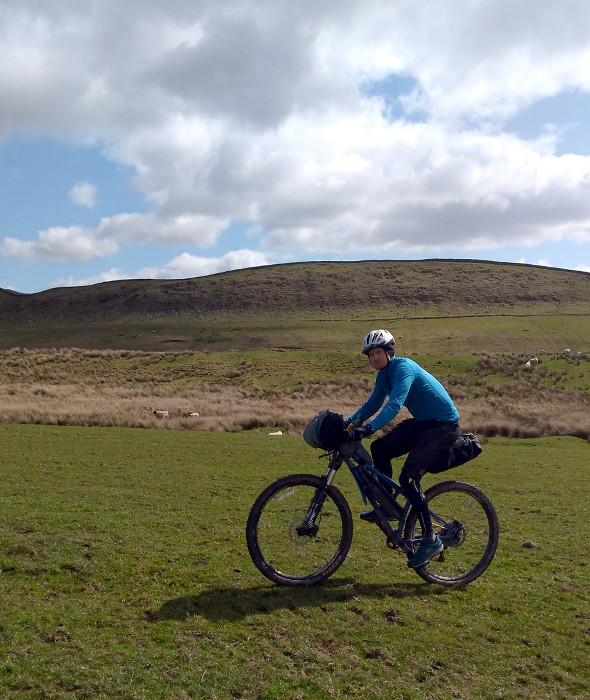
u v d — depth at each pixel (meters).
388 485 5.38
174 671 3.64
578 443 19.59
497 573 5.65
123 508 7.65
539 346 61.47
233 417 24.88
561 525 7.57
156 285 144.50
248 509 7.86
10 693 3.33
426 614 4.64
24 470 10.27
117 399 33.41
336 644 4.09
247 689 3.50
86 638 4.00
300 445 15.74
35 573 5.16
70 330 112.12
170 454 13.19
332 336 82.69
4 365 47.44
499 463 13.70
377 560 5.89
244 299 127.38
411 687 3.62
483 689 3.64
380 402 5.46
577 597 5.08
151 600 4.69
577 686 3.71
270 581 5.18
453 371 40.66
